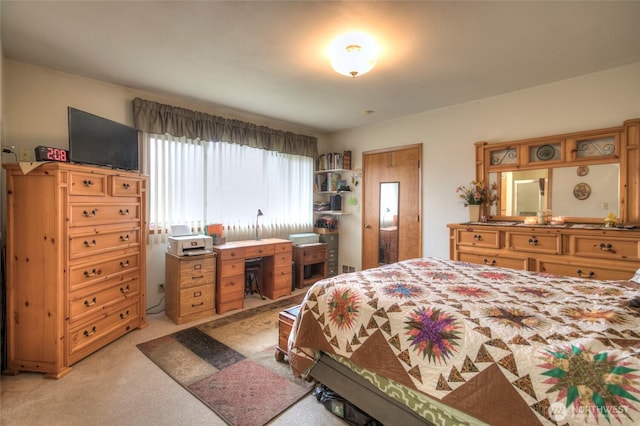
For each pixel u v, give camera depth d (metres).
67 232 2.07
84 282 2.22
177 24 1.95
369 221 4.42
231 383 1.96
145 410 1.70
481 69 2.57
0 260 2.14
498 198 3.20
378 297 1.52
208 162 3.59
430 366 1.21
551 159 2.88
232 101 3.42
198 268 3.05
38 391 1.86
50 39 2.14
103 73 2.71
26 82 2.51
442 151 3.62
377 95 3.20
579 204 2.74
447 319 1.26
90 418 1.63
